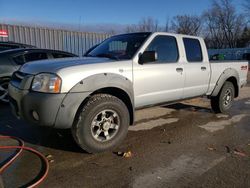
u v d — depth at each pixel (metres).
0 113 6.52
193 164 3.95
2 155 4.11
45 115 3.79
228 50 34.53
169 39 5.44
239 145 4.73
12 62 7.33
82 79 3.96
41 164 3.86
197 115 6.75
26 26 14.55
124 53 4.90
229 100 7.02
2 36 13.74
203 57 6.15
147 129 5.54
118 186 3.34
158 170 3.75
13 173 3.59
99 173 3.64
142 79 4.77
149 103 5.04
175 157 4.18
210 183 3.42
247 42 54.47
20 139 4.80
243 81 7.38
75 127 3.99
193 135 5.21
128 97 4.57
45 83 3.84
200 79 6.00
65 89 3.81
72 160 4.01
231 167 3.86
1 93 7.23
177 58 5.54
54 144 4.59
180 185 3.37
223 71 6.62
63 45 16.08
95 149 4.15
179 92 5.55
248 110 7.45
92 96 4.12
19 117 4.23
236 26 56.00
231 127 5.78
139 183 3.41
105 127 4.21
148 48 4.97
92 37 17.48
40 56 7.89
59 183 3.38
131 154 4.25
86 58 4.70
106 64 4.32
